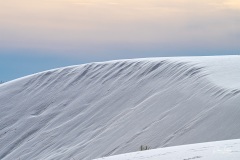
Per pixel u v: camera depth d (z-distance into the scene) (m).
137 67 74.00
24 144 67.50
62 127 67.06
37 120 75.31
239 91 39.62
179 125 40.84
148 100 56.03
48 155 58.72
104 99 69.50
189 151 13.23
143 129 46.22
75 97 78.12
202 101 43.19
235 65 55.22
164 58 72.44
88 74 84.31
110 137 50.62
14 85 93.62
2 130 76.44
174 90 52.94
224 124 34.34
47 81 89.81
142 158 13.48
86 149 51.56
